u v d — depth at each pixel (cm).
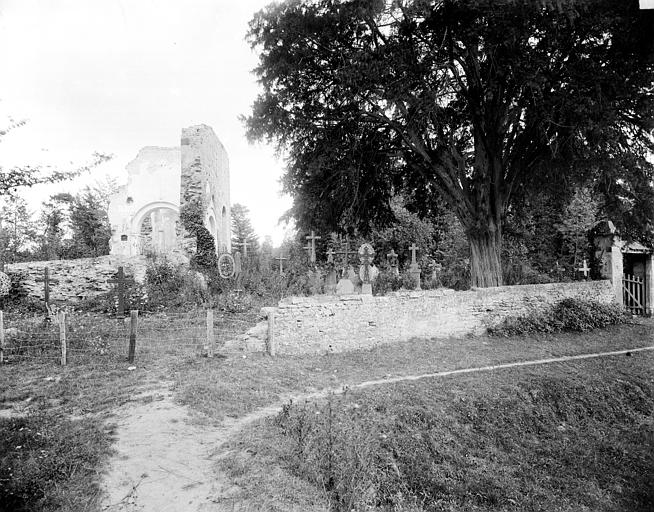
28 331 1045
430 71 1203
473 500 548
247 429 588
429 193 1903
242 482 457
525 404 812
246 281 1709
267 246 3375
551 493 584
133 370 837
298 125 1324
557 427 783
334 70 1282
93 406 657
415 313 1202
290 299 1064
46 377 788
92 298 1488
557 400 844
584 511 552
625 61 1099
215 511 409
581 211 2145
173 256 1903
